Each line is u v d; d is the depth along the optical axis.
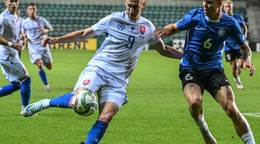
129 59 18.38
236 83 43.06
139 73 55.44
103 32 18.38
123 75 18.39
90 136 16.95
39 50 40.94
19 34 28.80
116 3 111.00
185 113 29.38
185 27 18.83
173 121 26.77
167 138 22.58
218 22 18.52
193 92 18.14
